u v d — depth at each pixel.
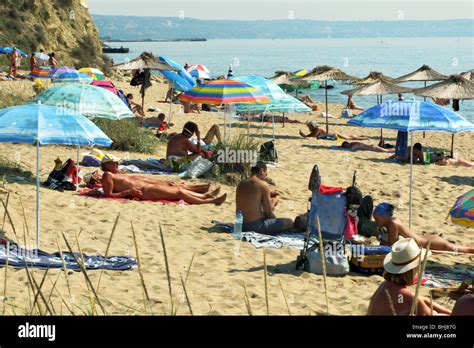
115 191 13.70
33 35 57.75
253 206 11.63
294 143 25.12
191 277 8.88
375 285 9.05
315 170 9.70
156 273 8.94
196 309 7.45
